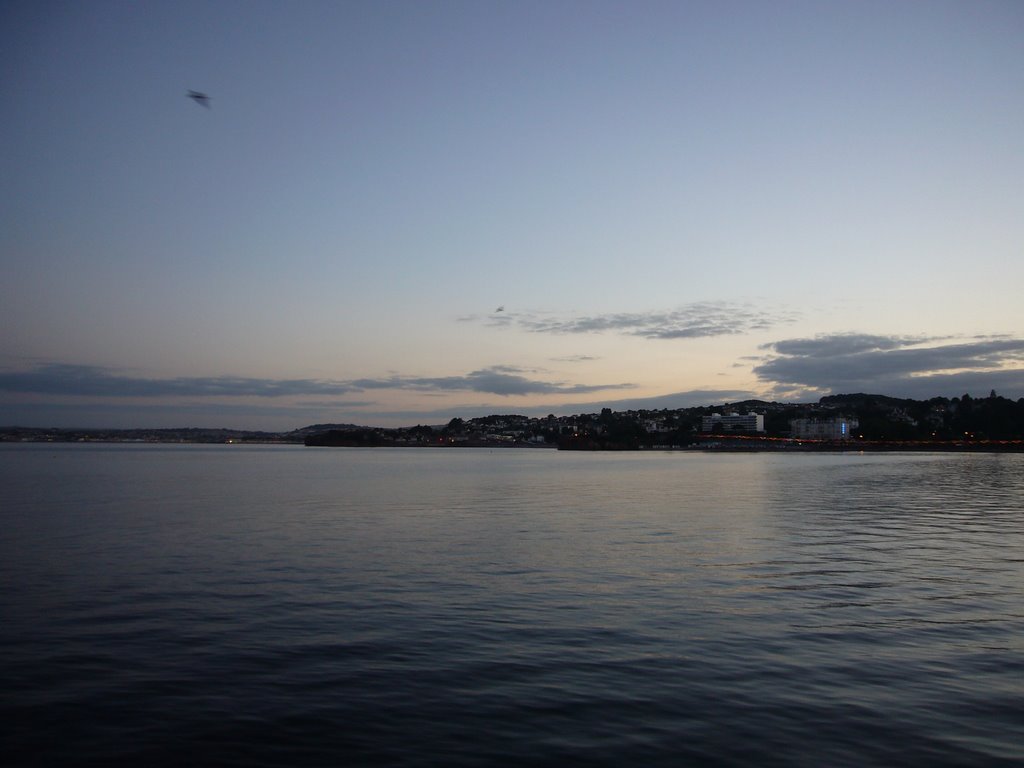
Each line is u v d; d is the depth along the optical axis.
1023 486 80.94
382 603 22.45
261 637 18.81
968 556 31.19
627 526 42.34
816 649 17.70
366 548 33.53
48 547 33.66
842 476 107.38
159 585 25.16
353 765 11.88
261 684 15.41
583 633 19.11
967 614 21.02
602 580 25.94
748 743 12.57
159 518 46.03
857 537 37.41
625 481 94.38
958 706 14.12
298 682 15.53
